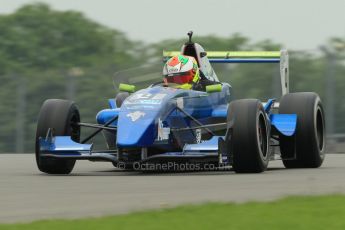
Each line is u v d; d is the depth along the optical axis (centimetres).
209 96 4200
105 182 3428
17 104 7069
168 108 3875
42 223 2281
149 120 3759
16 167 4594
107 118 4178
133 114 3809
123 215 2408
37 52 13325
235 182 3353
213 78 4478
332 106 6969
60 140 3900
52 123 3931
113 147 4262
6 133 7081
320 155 4403
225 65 7412
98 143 7762
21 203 2770
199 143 3828
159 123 3784
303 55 7850
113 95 7575
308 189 3045
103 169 4469
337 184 3234
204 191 3017
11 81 7112
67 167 4000
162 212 2445
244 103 3822
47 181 3525
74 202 2772
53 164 3931
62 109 3969
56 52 13438
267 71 7525
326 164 4750
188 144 3781
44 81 7312
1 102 7044
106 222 2295
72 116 4022
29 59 13212
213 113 4241
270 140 4331
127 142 3697
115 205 2680
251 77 7531
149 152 3912
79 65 13450
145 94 3953
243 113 3788
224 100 4406
